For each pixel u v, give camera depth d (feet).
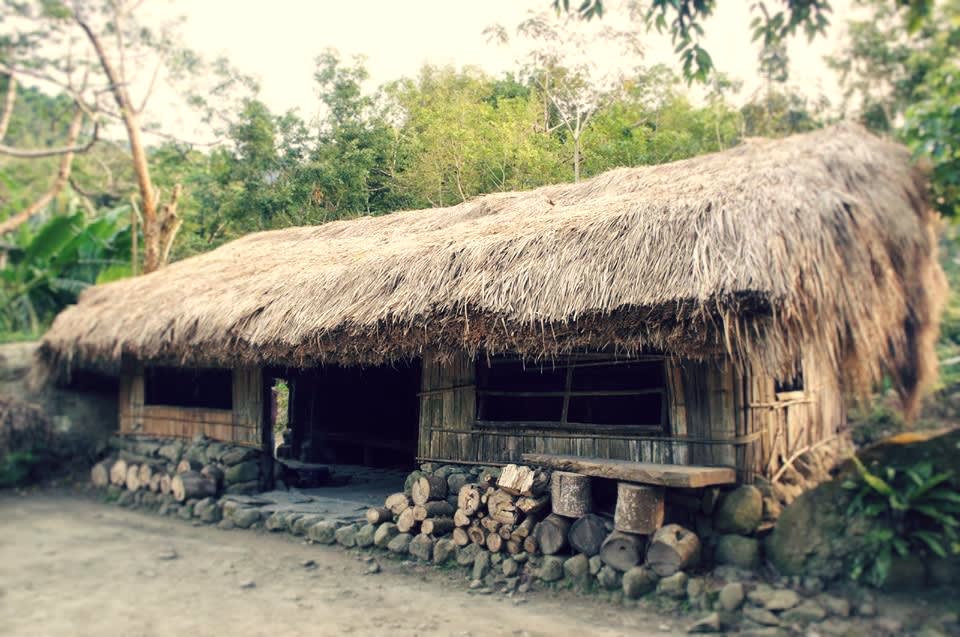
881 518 14.17
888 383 29.12
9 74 28.35
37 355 32.09
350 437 34.32
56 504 28.07
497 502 18.03
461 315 17.58
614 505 17.93
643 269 15.28
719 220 15.02
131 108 38.86
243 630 14.52
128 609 15.81
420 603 16.02
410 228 27.91
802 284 13.85
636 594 15.05
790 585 14.32
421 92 50.67
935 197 23.21
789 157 18.48
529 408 23.66
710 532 16.02
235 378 27.61
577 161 42.14
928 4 14.03
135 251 43.50
